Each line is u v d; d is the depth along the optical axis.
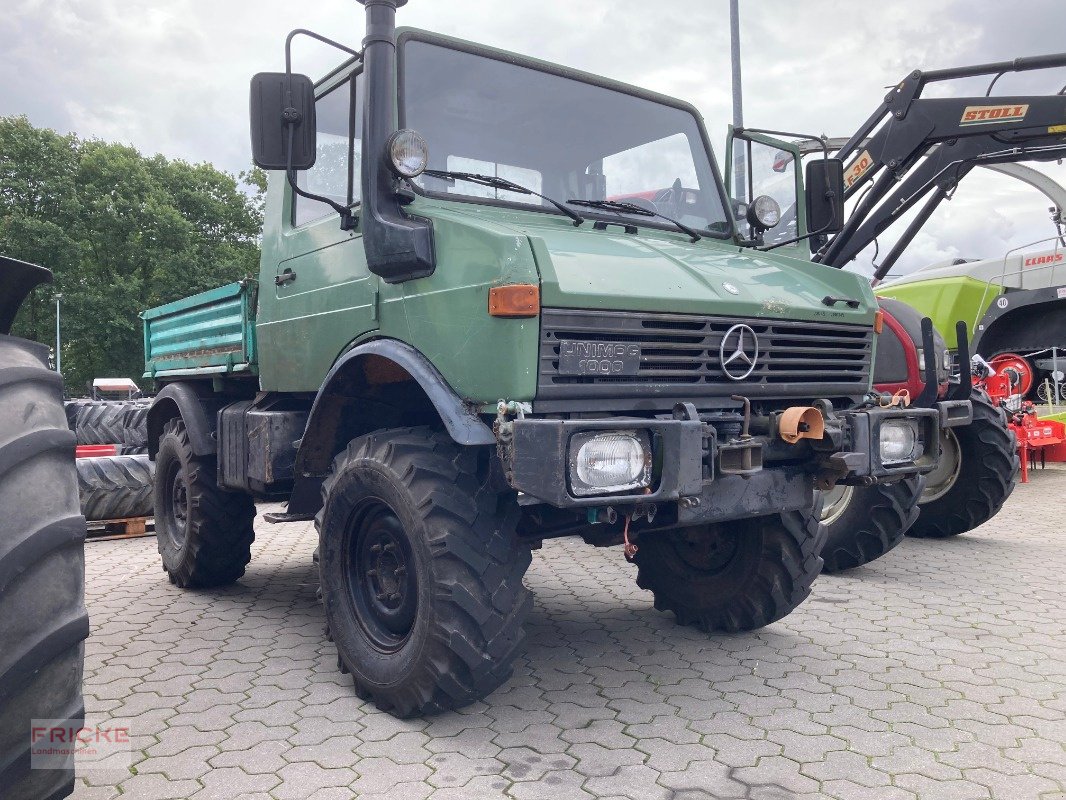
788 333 3.41
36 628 1.73
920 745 2.83
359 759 2.74
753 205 4.16
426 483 2.94
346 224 3.54
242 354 4.50
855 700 3.24
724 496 3.08
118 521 7.34
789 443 3.18
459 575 2.85
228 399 5.04
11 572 1.71
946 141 7.96
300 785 2.56
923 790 2.52
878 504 5.18
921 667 3.61
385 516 3.23
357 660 3.23
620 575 5.53
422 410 3.72
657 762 2.71
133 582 5.48
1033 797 2.48
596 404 2.93
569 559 6.07
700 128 4.37
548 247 3.04
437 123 3.49
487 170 3.58
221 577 5.14
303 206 4.11
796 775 2.62
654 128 4.18
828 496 5.54
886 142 8.04
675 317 3.03
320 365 3.84
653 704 3.21
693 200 4.20
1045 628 4.18
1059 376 11.04
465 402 2.96
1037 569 5.55
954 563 5.76
